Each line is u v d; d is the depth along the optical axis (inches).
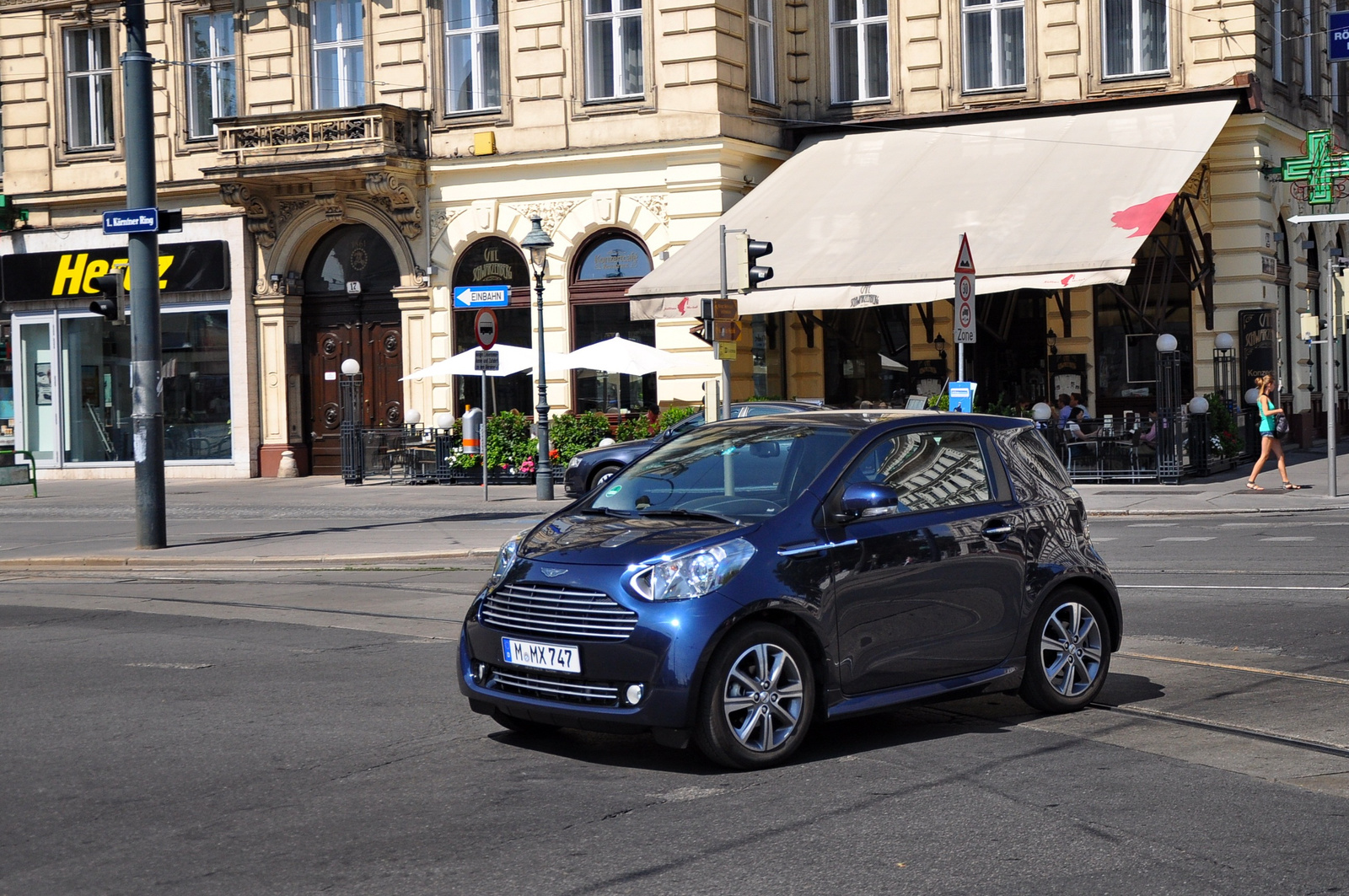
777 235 1009.5
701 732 262.1
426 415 1195.3
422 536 738.2
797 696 273.0
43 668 389.4
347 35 1222.9
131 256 717.3
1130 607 459.8
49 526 878.4
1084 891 198.7
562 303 1149.7
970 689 298.2
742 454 301.6
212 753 287.6
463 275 1187.3
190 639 440.5
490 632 281.6
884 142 1123.9
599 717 265.1
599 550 274.2
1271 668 357.4
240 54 1250.0
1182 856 213.5
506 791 256.7
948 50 1142.3
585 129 1134.4
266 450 1248.8
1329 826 227.6
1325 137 1065.5
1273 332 1098.7
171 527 832.3
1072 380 1169.4
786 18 1179.3
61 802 252.8
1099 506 808.9
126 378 1295.5
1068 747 282.8
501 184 1162.6
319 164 1160.8
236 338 1247.5
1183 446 936.9
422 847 223.5
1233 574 527.5
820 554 276.8
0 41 1312.7
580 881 205.8
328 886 205.9
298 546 707.4
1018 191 987.9
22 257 1314.0
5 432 1327.5
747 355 1128.2
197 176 1258.6
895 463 296.2
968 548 297.6
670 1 1103.0
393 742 295.6
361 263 1232.8
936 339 1193.4
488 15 1172.5
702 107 1098.1
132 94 709.3
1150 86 1090.1
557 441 1067.9
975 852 216.1
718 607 262.8
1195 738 288.7
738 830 229.0
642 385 1137.4
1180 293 1146.7
